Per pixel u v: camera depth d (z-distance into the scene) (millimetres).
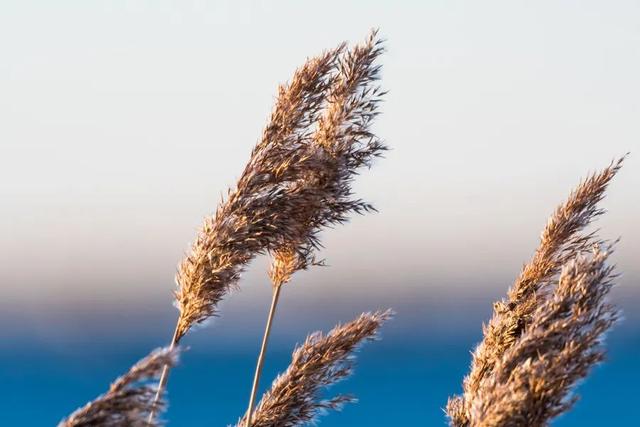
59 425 1715
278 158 1978
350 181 1999
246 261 1970
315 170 1979
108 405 1718
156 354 1729
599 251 1870
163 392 1730
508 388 1814
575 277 1851
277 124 1996
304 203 1974
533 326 1851
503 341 1975
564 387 1804
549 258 2008
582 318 1831
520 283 2004
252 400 2008
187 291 1960
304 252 2010
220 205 1977
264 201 1966
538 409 1804
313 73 2004
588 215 2010
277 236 1968
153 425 1724
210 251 1957
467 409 1955
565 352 1812
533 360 1835
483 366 1978
